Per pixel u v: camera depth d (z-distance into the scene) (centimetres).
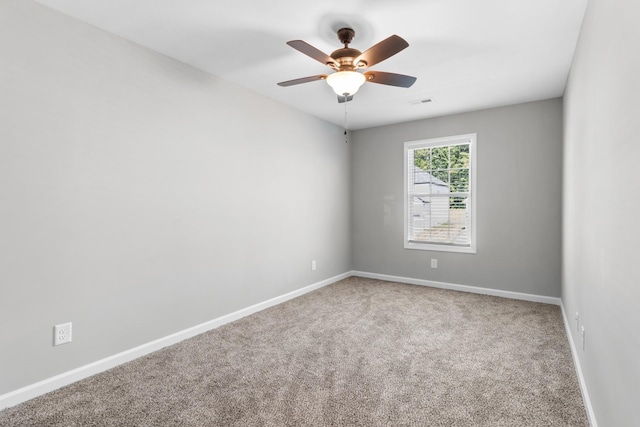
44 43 204
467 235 436
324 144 464
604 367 148
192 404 191
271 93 359
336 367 234
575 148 250
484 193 419
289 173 402
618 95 125
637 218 104
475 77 314
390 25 224
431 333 293
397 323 319
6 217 189
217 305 314
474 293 425
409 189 479
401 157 481
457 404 190
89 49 224
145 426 172
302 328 307
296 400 195
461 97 371
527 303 381
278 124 384
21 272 195
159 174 267
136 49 251
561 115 372
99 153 230
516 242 401
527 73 304
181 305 283
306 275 431
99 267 230
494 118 410
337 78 226
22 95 195
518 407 187
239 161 336
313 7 205
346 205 513
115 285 239
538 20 217
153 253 263
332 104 396
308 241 434
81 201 221
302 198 423
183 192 285
